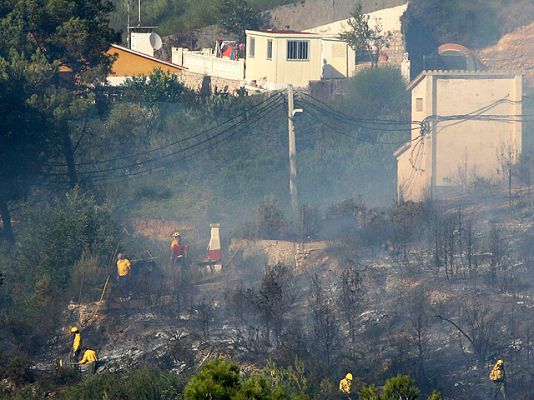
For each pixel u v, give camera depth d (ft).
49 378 386.11
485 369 357.82
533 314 391.04
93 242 502.38
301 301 441.68
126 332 426.51
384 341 387.55
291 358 365.20
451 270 438.81
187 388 194.80
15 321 430.61
